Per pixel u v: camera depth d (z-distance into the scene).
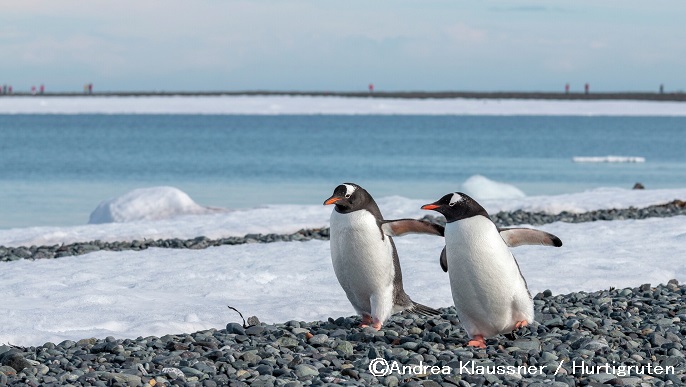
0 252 13.78
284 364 6.66
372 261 7.64
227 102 164.00
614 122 110.69
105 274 11.02
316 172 40.09
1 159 47.72
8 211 25.06
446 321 8.27
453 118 124.06
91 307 8.81
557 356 6.90
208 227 16.56
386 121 111.38
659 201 20.20
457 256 6.99
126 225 17.23
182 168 42.47
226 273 10.84
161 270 11.27
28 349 7.12
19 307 8.82
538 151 56.66
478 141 67.38
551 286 9.95
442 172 40.09
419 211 18.47
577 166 44.00
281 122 106.81
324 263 11.66
